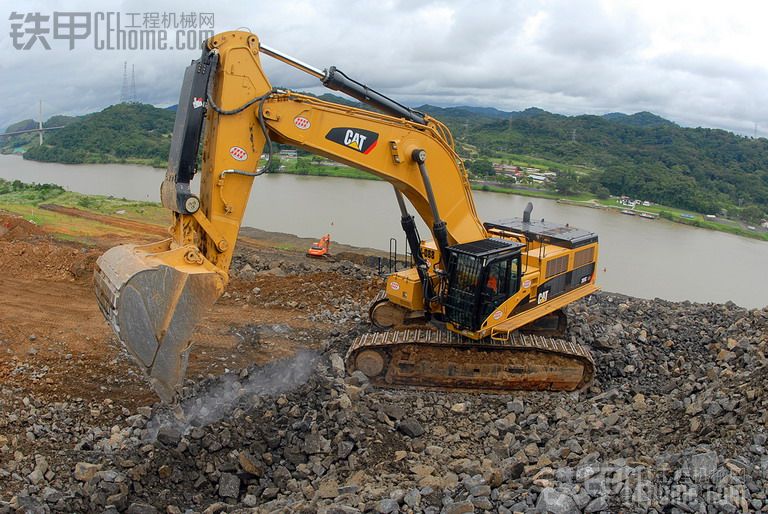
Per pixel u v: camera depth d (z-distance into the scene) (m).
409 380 12.47
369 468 8.78
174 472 8.35
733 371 11.98
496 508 7.07
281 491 8.44
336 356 12.68
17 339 12.80
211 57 8.66
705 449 7.84
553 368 12.24
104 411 10.27
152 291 7.82
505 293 11.85
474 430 10.39
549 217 44.12
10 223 23.11
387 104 10.52
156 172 70.12
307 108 9.57
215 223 9.05
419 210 11.72
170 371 8.05
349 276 19.50
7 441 8.87
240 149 9.06
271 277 18.83
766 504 6.57
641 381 12.88
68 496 7.69
